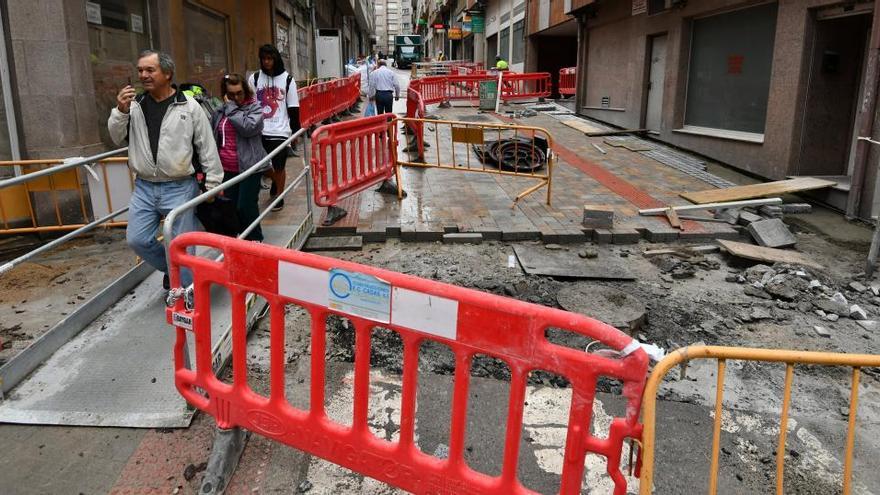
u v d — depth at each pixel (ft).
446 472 7.68
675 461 10.18
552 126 51.03
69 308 15.67
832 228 23.66
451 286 7.18
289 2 64.13
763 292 17.21
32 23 21.13
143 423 10.30
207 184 13.96
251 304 13.96
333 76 72.64
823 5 25.99
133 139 13.26
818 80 27.73
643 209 24.71
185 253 9.31
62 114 22.02
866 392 12.59
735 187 26.94
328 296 7.93
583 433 6.79
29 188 20.59
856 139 26.22
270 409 8.85
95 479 9.16
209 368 9.37
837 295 16.84
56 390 11.16
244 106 17.76
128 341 12.91
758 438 10.89
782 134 29.01
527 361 6.89
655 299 16.67
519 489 7.29
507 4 97.86
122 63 26.16
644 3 44.39
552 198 26.40
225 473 9.10
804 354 7.14
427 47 305.53
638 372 6.40
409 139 34.81
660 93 44.60
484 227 21.90
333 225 21.77
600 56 56.85
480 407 11.40
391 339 13.96
